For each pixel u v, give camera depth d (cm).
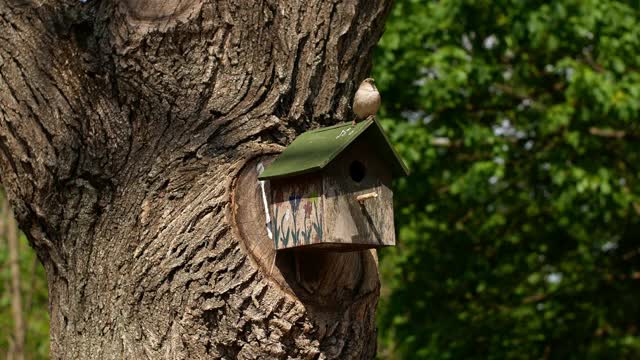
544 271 1416
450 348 1338
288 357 492
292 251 507
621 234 1380
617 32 1212
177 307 489
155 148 511
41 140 522
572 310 1380
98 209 514
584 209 1356
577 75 1167
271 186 507
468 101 1314
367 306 527
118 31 521
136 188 507
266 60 529
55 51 526
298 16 542
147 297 494
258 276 489
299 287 502
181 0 526
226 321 486
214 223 493
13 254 1449
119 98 518
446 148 1327
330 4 549
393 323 1355
